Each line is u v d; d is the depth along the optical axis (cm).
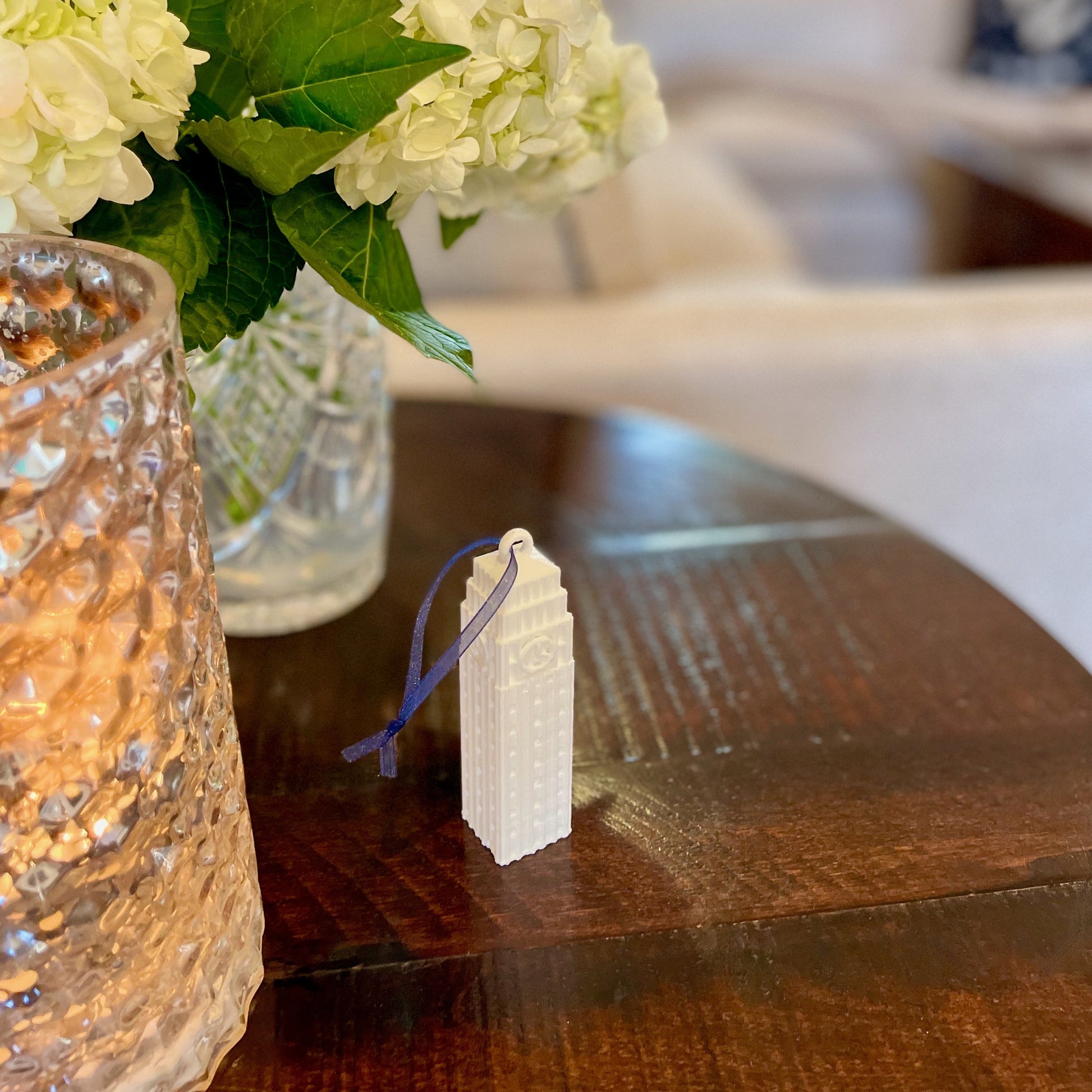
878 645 87
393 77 63
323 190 69
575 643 86
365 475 87
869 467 152
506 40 66
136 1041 62
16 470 55
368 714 82
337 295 80
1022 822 75
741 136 370
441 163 66
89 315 64
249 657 86
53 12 61
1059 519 159
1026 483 155
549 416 117
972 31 390
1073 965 69
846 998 68
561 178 75
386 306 70
